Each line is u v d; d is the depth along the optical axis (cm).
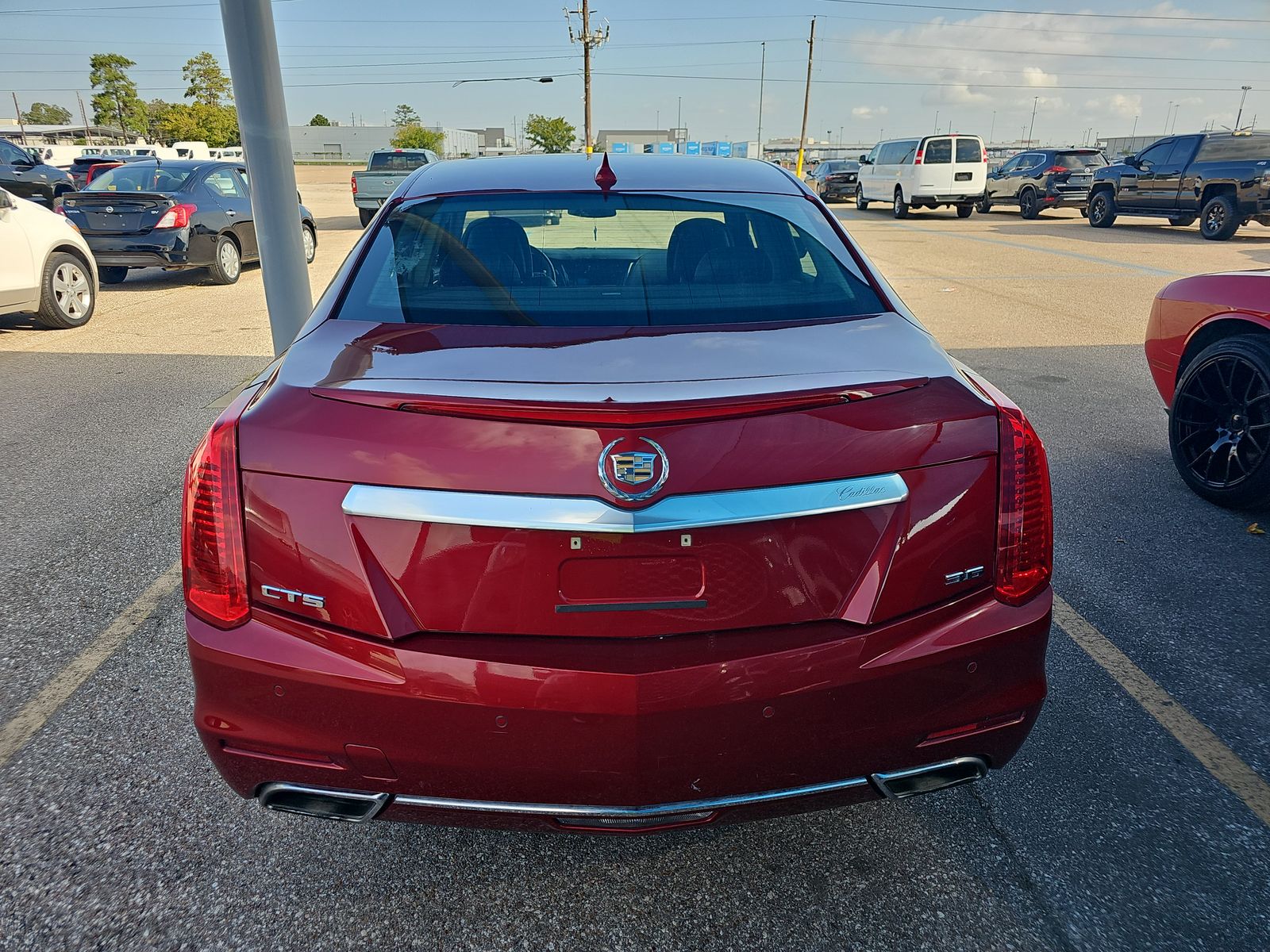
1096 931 195
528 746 163
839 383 171
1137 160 1841
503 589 161
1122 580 355
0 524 405
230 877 209
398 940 193
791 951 190
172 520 409
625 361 180
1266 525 408
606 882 209
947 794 238
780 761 169
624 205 245
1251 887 206
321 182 4409
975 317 916
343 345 193
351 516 161
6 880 206
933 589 172
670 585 162
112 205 1070
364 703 164
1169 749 255
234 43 485
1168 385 457
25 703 273
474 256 224
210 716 173
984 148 2231
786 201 258
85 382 661
